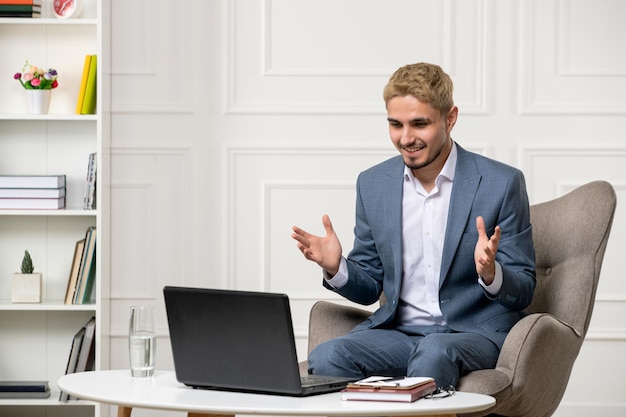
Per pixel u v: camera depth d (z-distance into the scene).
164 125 6.15
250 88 6.17
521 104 6.14
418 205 4.16
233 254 6.18
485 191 4.05
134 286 6.15
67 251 5.96
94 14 5.98
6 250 5.95
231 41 6.15
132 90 6.14
